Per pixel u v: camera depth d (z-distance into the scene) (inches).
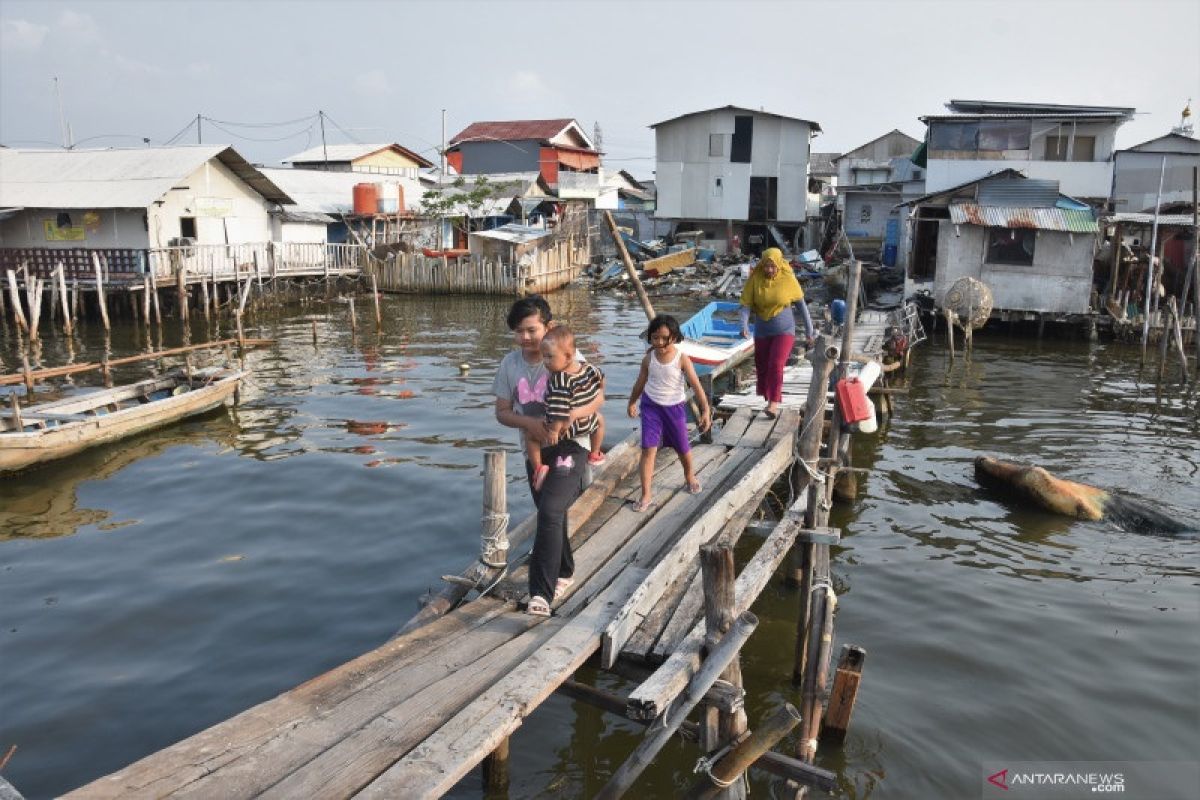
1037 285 990.4
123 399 596.4
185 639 295.6
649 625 217.8
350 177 1715.1
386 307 1336.1
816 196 2114.9
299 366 831.1
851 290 302.0
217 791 146.3
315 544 379.2
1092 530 406.3
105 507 428.8
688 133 1804.9
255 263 1212.5
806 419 286.0
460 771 153.2
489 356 892.0
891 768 231.1
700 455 350.9
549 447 217.9
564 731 251.3
